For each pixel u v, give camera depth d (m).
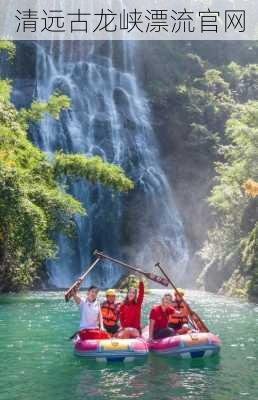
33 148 28.30
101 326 11.75
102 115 47.69
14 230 25.34
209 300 26.14
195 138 48.03
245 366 10.65
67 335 14.57
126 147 47.00
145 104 49.78
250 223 32.09
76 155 29.12
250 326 16.56
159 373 10.05
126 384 9.26
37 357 11.52
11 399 8.42
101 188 43.28
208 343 11.50
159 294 30.23
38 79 48.00
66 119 45.62
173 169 47.94
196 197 46.81
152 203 45.59
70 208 27.12
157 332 12.09
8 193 23.77
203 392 8.76
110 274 42.62
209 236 38.38
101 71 50.12
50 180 28.86
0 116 27.16
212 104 50.91
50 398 8.45
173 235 45.12
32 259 32.19
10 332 15.07
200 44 60.12
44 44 50.09
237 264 30.28
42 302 23.97
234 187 34.31
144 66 53.06
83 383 9.35
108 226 43.38
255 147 32.19
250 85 57.31
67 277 40.38
